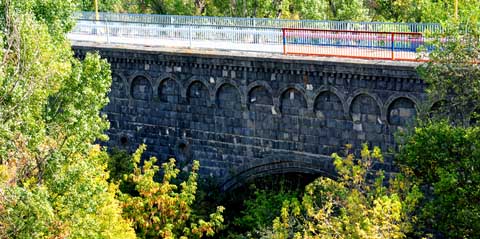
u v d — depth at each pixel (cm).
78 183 3794
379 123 4797
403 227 3828
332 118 4959
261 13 7900
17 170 3662
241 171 5406
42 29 3884
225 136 5403
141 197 4800
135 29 5822
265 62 5053
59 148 3806
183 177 5591
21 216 3409
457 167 3947
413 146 4072
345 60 4822
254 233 5028
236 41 5366
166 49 5512
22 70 3678
